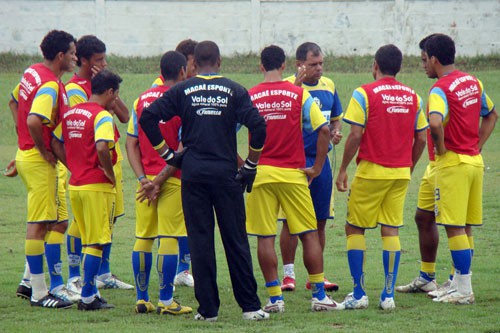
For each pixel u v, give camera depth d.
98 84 23.84
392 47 23.91
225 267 31.75
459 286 24.53
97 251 23.92
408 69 84.25
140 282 23.72
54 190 24.52
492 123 25.78
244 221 22.34
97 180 23.64
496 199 44.50
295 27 92.38
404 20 90.00
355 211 23.88
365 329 21.16
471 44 89.50
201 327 21.59
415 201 45.44
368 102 23.33
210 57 22.27
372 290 27.14
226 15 93.00
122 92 76.06
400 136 23.50
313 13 91.88
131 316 23.22
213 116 21.77
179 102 22.03
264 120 21.64
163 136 23.38
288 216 23.70
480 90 24.84
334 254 34.16
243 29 93.12
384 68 23.81
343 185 24.05
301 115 23.41
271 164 23.41
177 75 23.81
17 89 26.12
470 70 85.06
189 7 93.19
